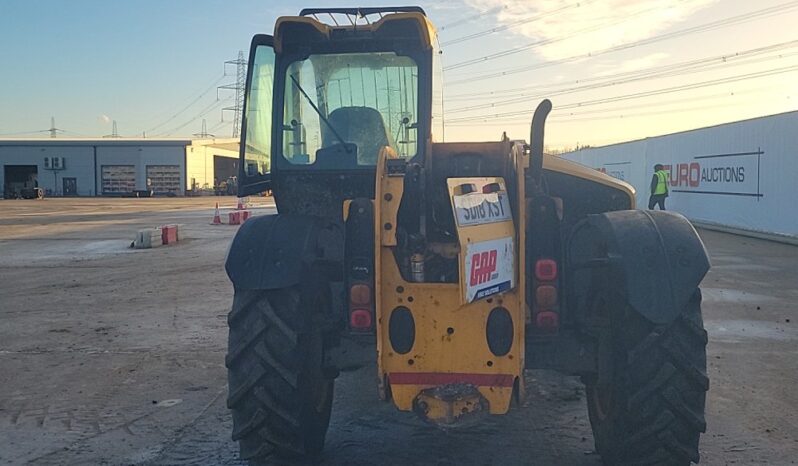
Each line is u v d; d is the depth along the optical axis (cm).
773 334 777
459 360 354
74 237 2047
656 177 2219
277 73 459
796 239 1691
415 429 501
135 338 784
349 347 394
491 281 344
